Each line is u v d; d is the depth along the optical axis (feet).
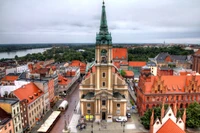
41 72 382.83
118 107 284.20
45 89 312.71
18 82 312.09
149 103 284.61
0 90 292.20
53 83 357.61
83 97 293.64
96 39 268.21
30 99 263.49
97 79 276.62
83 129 257.75
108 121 280.31
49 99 334.03
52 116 279.90
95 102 276.82
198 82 306.76
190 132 242.99
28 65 606.14
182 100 291.17
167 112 178.29
